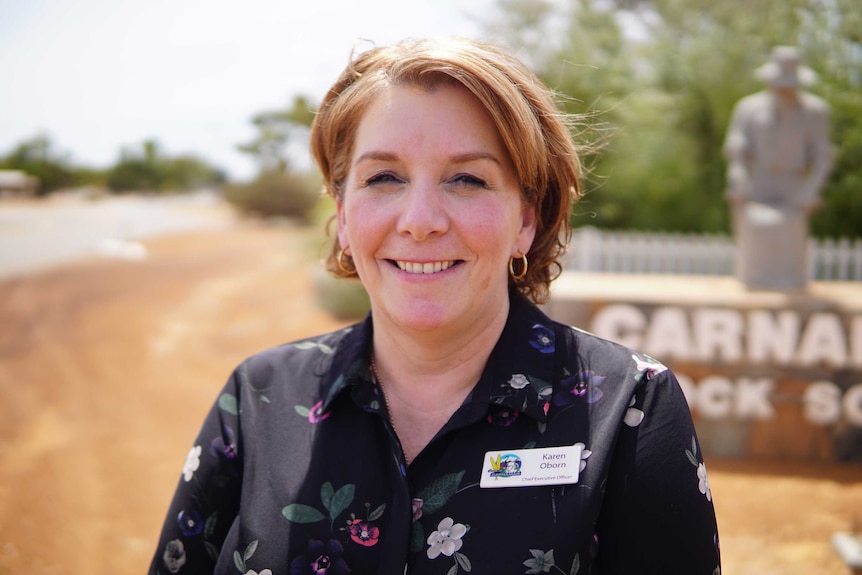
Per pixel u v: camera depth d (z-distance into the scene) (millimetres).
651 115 11711
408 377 1437
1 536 4688
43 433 6809
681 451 1251
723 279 7598
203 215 42969
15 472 5824
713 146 12758
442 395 1414
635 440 1256
